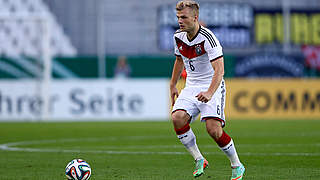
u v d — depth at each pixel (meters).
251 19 83.12
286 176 23.47
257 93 72.56
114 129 55.72
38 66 71.69
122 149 36.22
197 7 21.00
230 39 82.88
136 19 81.62
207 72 21.73
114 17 81.44
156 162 29.00
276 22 82.94
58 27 80.25
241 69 75.56
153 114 71.12
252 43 83.19
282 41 82.94
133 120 70.25
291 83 73.12
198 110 21.91
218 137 21.02
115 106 70.38
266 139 44.00
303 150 35.19
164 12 82.12
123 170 25.77
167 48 82.25
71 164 20.91
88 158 30.97
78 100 70.06
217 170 25.52
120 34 81.31
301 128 56.56
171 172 25.05
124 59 73.88
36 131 53.41
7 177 23.48
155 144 39.81
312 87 73.50
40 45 78.94
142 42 81.69
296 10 83.50
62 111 70.06
